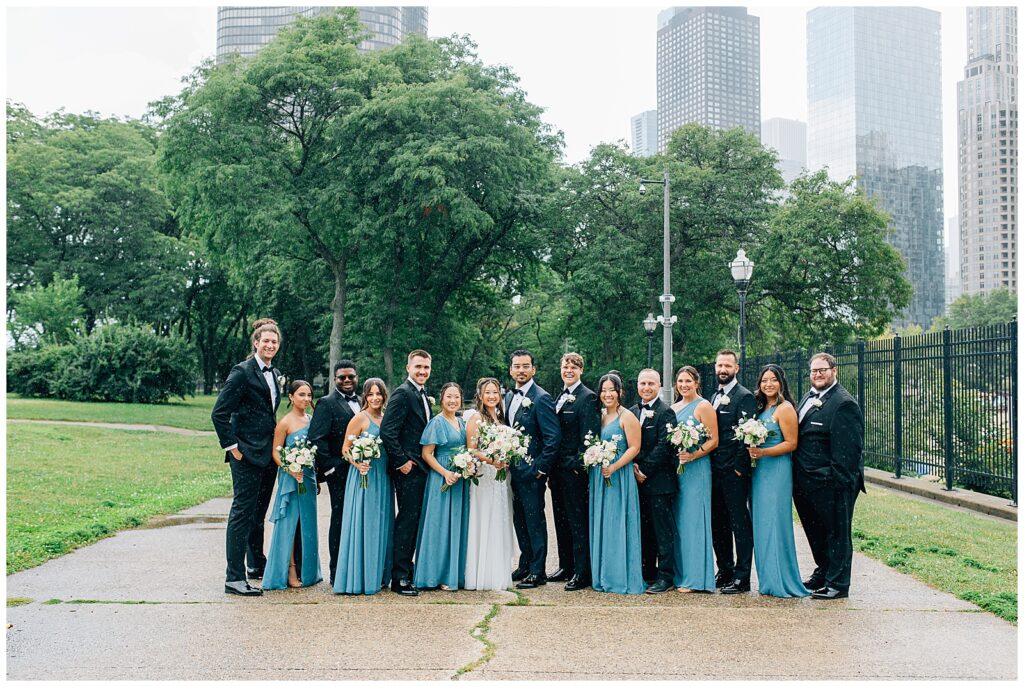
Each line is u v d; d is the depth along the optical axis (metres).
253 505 6.89
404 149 26.34
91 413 27.62
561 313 43.22
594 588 6.98
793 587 6.71
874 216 34.22
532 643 5.39
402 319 32.47
